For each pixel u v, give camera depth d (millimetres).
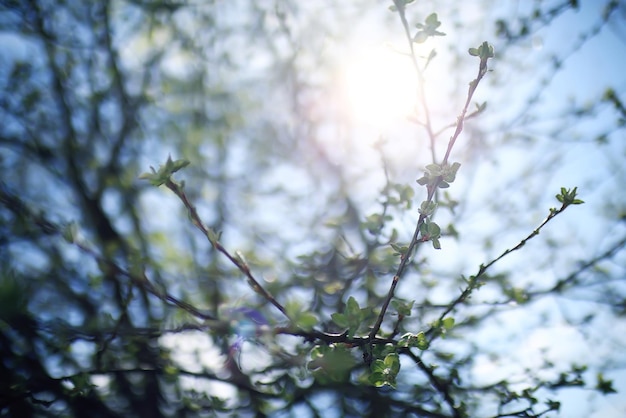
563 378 5234
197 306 5793
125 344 4805
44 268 5973
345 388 5648
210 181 7859
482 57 2969
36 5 7578
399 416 5836
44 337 4898
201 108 8242
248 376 5469
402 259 2910
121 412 6059
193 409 5656
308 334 2834
